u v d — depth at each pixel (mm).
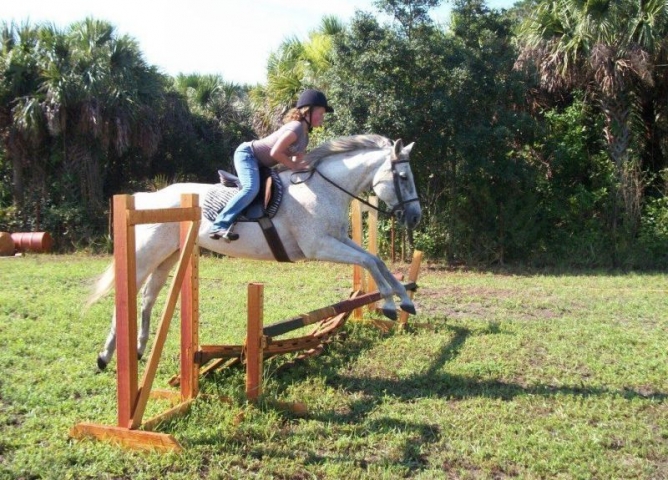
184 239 4562
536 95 15094
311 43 16219
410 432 4258
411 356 6152
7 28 16453
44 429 4207
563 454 3957
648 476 3736
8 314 7758
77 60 15938
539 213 14375
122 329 3967
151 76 17188
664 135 15133
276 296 9617
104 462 3727
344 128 12805
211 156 18797
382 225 14562
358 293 7324
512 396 5066
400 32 13211
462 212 14234
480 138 12609
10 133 15914
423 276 12391
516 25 15750
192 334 4672
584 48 13602
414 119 12469
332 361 5914
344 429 4289
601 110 14523
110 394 4922
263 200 5402
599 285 11297
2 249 14867
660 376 5617
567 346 6602
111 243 15711
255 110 18219
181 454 3828
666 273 12930
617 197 13977
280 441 4098
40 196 16453
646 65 13164
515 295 10203
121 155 17297
